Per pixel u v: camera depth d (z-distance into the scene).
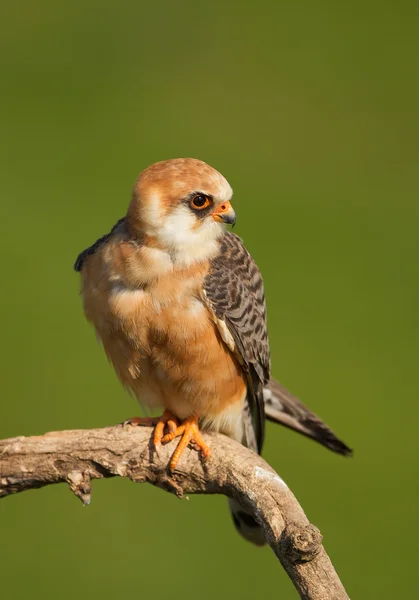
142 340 8.11
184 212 8.00
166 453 7.81
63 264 13.34
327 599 6.57
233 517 9.00
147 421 8.11
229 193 8.16
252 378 8.70
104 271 8.11
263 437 9.23
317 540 6.56
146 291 8.00
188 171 8.05
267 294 13.36
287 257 13.83
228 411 8.55
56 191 14.09
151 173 8.08
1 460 7.57
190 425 8.16
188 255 8.02
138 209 7.98
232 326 8.22
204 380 8.27
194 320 8.05
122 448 7.73
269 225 14.20
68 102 15.78
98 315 8.23
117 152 14.84
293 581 6.70
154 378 8.35
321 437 9.15
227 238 8.64
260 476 7.50
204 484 7.77
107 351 8.45
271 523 7.23
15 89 15.95
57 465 7.63
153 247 7.99
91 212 13.79
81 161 14.62
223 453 7.73
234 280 8.30
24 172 14.41
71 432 7.68
